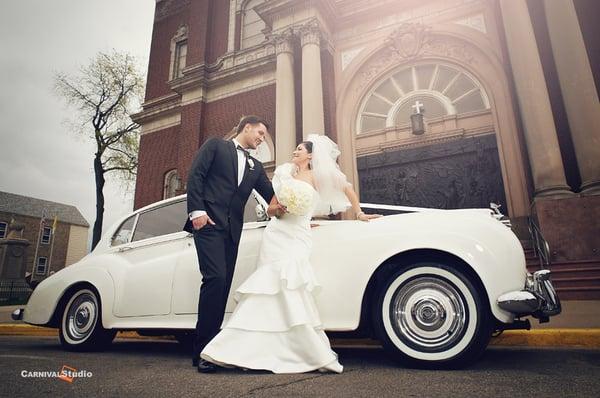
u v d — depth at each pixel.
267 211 2.62
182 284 2.97
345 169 10.28
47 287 3.62
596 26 8.11
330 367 2.09
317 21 10.51
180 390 1.77
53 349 3.64
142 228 3.56
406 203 9.55
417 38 10.18
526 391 1.70
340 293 2.43
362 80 10.83
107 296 3.28
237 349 2.13
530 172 8.16
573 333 3.21
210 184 2.58
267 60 12.48
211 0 15.06
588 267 5.93
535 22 8.52
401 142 9.86
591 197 6.46
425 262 2.32
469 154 9.23
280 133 10.30
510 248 2.22
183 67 15.69
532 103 7.55
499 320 2.10
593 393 1.66
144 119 15.49
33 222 33.09
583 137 7.03
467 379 1.95
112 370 2.37
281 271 2.25
